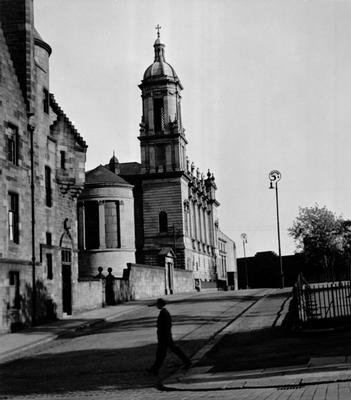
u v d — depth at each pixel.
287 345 19.56
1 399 14.47
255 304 37.66
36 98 35.78
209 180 106.94
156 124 85.19
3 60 31.58
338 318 22.86
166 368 17.98
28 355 23.02
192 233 90.56
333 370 14.05
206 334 24.72
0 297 29.14
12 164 31.83
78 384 16.20
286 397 11.40
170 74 85.06
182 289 72.50
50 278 35.44
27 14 34.53
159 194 83.19
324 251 78.25
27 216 33.41
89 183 71.75
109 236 71.94
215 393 12.93
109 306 43.56
